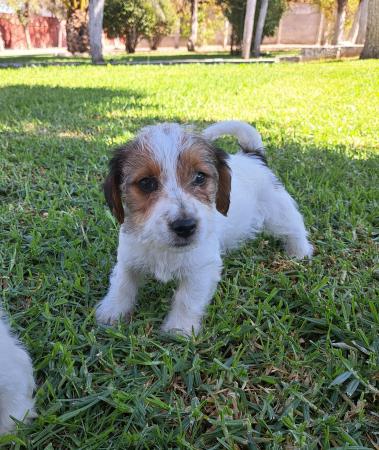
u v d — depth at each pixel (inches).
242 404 10.1
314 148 28.1
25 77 64.8
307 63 93.4
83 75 67.7
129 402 10.1
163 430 9.5
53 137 28.9
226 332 12.4
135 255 13.0
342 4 158.6
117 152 13.3
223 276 15.2
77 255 15.4
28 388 9.8
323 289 14.1
